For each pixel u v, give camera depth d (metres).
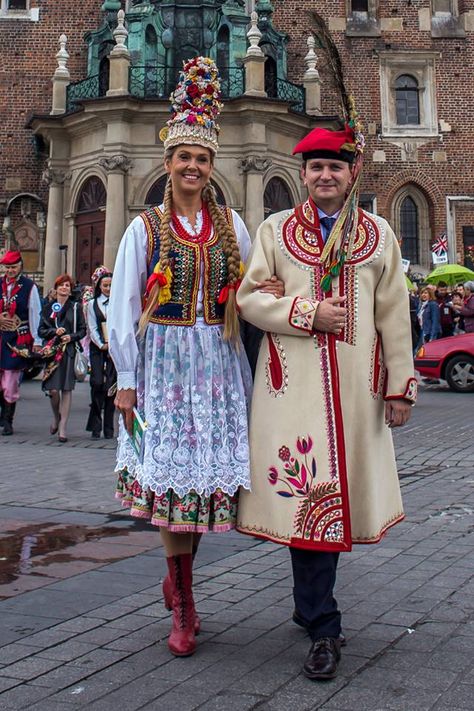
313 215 3.50
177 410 3.39
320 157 3.46
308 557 3.27
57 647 3.39
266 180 20.91
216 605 3.94
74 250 21.95
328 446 3.26
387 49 26.61
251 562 4.73
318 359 3.32
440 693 2.90
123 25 23.11
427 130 26.55
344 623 3.65
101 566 4.66
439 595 4.03
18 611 3.86
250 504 3.41
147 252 3.55
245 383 3.63
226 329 3.51
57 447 9.52
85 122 21.19
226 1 22.61
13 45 25.78
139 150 20.80
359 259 3.42
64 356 9.97
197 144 3.58
